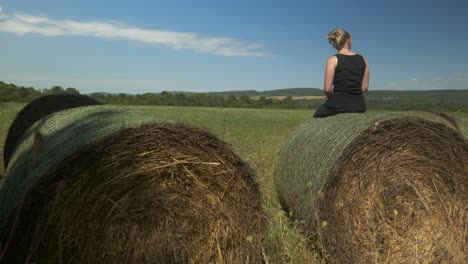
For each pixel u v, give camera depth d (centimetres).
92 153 359
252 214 413
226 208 407
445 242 482
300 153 541
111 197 371
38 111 738
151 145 379
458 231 487
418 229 486
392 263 465
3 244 343
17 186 369
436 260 473
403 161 479
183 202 397
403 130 472
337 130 493
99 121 425
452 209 490
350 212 464
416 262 470
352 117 511
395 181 478
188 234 400
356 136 457
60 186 331
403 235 480
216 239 405
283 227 497
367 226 470
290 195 545
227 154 403
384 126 465
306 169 506
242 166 407
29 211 340
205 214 403
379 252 471
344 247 458
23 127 730
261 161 924
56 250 353
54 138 426
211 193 404
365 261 461
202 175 400
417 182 484
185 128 386
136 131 371
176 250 395
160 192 390
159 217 391
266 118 3722
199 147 396
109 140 362
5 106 2689
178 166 392
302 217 504
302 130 594
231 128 2289
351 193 465
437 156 484
